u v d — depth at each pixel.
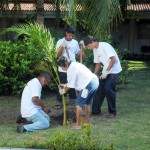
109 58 8.10
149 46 25.88
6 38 20.27
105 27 9.08
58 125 7.71
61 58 7.35
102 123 7.87
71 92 9.63
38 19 11.88
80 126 7.32
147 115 8.64
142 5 24.12
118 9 9.14
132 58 24.62
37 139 6.37
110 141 6.57
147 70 18.12
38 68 8.14
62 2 8.88
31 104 7.39
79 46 9.28
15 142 6.48
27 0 23.14
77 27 13.99
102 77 8.25
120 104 9.84
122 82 12.35
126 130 7.34
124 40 26.41
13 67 10.58
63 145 5.79
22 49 10.88
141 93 11.50
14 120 8.18
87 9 9.13
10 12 16.09
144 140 6.71
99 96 8.55
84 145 5.84
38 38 7.95
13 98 10.64
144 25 26.53
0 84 10.82
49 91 11.50
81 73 7.24
